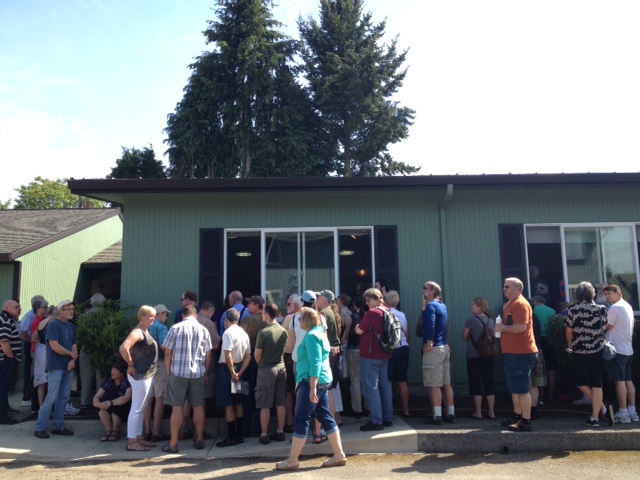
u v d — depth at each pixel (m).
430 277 8.35
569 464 5.32
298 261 8.38
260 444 5.98
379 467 5.27
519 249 8.42
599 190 8.54
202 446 6.04
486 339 6.62
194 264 8.28
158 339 6.54
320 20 29.75
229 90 26.91
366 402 6.51
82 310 8.62
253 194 8.23
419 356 8.15
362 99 26.47
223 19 28.58
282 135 26.09
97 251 14.95
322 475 5.02
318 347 5.20
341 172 27.81
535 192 8.57
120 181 7.75
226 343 5.99
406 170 28.56
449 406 6.46
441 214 8.45
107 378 7.04
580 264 8.52
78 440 6.38
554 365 7.52
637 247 8.55
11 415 7.33
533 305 7.74
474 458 5.57
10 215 15.09
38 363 7.35
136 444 5.95
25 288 10.70
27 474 5.20
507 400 7.69
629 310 6.46
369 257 8.47
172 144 26.34
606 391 7.30
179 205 8.39
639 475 4.96
